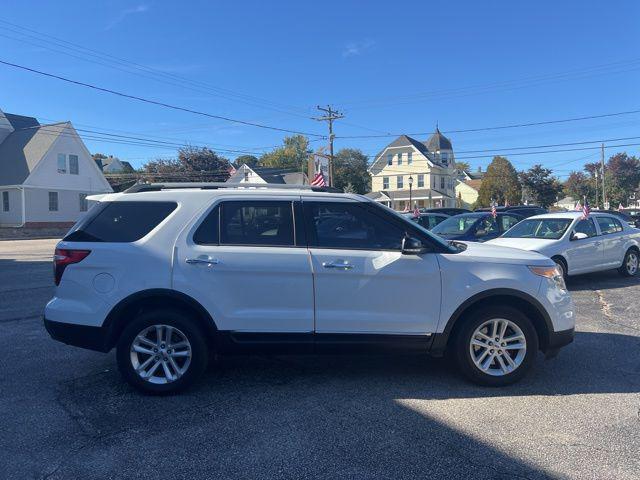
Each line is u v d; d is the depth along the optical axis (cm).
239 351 479
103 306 466
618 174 7275
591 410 438
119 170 8150
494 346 490
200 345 473
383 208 499
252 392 482
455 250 504
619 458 357
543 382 506
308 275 473
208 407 447
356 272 474
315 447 375
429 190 5966
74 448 374
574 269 1067
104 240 479
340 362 572
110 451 370
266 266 470
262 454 365
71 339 473
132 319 484
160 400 463
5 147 4272
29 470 345
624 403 454
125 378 471
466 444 379
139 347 471
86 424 414
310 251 479
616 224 1176
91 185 4384
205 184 519
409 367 553
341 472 342
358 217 495
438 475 338
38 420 421
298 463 353
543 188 6153
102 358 588
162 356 475
